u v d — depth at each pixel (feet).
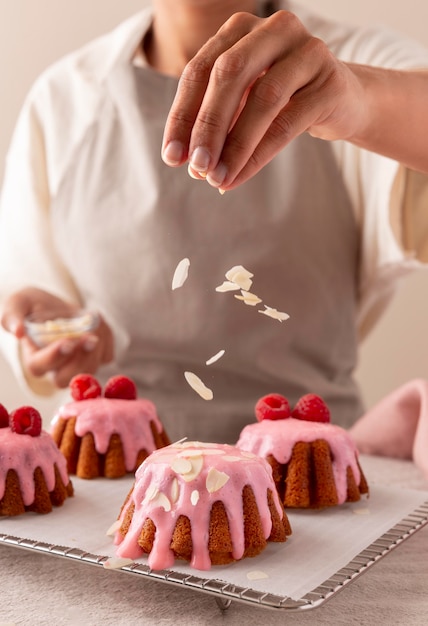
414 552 3.97
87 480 4.92
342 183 7.33
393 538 3.85
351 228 7.35
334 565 3.51
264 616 3.29
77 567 3.76
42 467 4.31
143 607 3.36
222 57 3.44
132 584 3.58
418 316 10.19
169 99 7.51
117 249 7.46
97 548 3.72
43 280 7.89
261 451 4.58
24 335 7.12
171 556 3.57
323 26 7.57
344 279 7.33
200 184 7.25
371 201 7.12
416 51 7.06
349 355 7.50
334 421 7.19
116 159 7.61
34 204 8.01
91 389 5.32
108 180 7.59
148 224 7.32
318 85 3.80
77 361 7.07
